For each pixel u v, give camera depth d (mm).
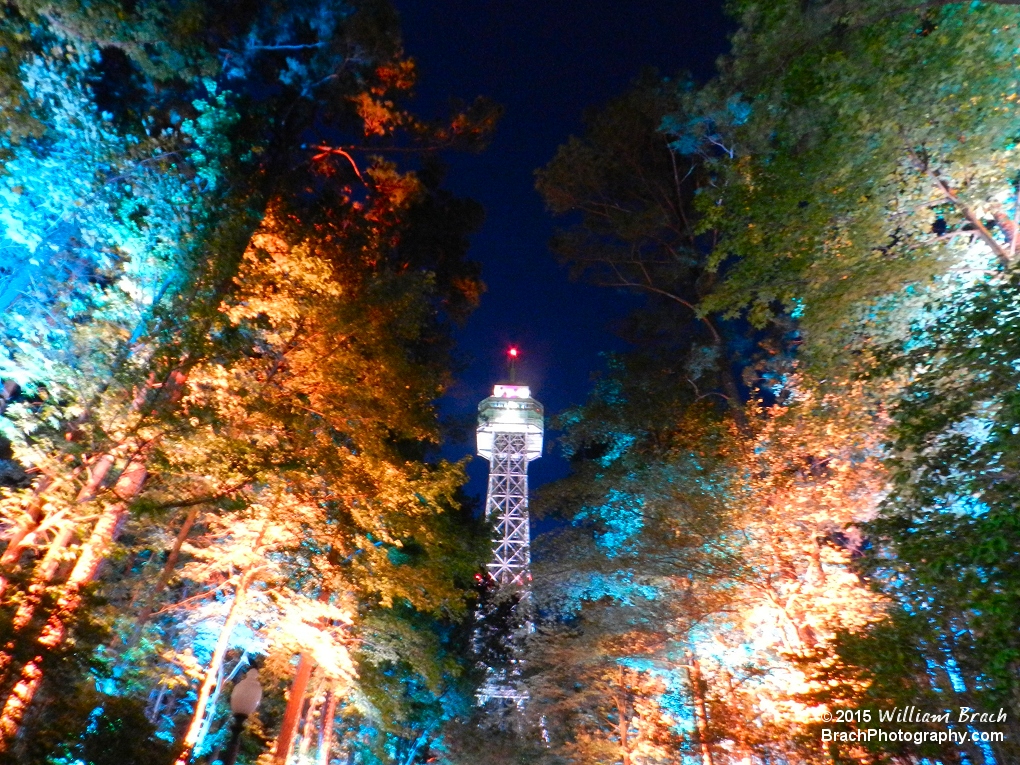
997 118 12953
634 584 23625
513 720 40281
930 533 8906
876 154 13492
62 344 12797
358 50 20625
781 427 20000
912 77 13094
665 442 29609
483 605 43656
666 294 30875
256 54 19000
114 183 13344
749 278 15156
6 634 10133
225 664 34656
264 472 14750
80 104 12992
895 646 9539
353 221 20891
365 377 18016
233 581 19422
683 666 22141
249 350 16750
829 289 14602
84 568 13336
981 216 14727
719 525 19828
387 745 37094
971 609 8469
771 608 19094
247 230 14789
